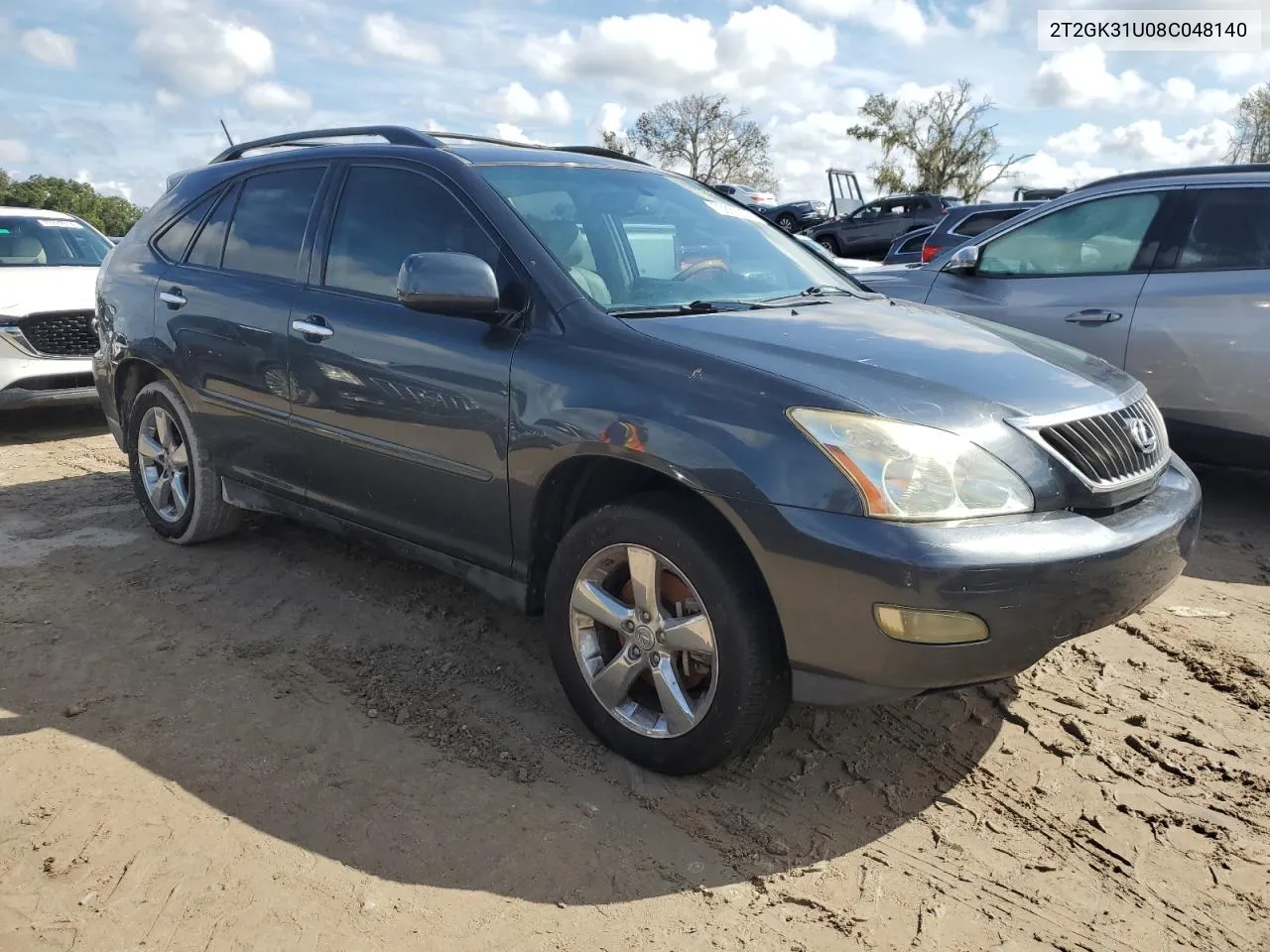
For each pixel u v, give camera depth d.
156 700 3.16
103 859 2.40
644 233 3.46
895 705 3.23
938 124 57.09
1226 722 3.14
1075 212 5.64
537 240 3.11
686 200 3.84
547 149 3.84
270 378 3.76
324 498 3.71
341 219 3.65
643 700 2.89
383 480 3.41
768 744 2.99
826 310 3.26
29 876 2.34
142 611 3.85
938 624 2.30
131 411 4.62
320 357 3.51
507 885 2.35
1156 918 2.27
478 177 3.32
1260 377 4.89
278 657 3.48
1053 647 2.45
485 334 3.05
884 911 2.29
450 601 3.99
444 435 3.13
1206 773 2.86
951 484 2.38
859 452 2.37
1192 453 5.28
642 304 3.08
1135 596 2.57
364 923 2.21
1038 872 2.44
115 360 4.58
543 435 2.83
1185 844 2.54
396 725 3.05
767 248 3.83
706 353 2.68
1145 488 2.82
